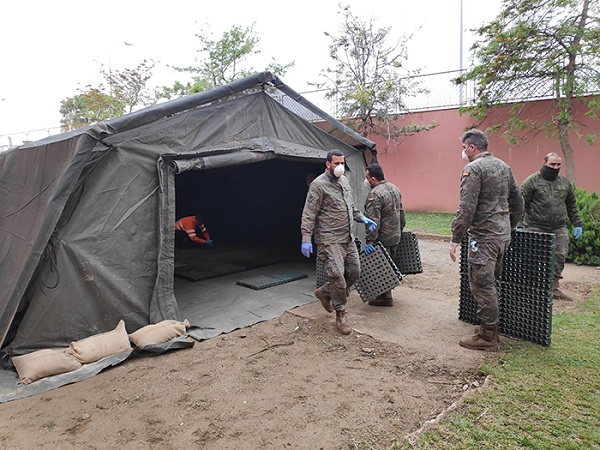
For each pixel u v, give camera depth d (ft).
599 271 21.56
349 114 47.70
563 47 31.91
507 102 36.35
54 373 10.78
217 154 15.08
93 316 12.53
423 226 37.27
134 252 13.37
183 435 8.21
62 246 12.07
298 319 14.88
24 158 13.79
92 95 57.82
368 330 13.57
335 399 9.45
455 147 43.37
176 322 13.34
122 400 9.62
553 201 16.38
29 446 8.01
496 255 11.57
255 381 10.39
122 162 13.23
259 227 34.32
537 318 12.09
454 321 14.37
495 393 9.34
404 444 7.63
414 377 10.43
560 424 8.10
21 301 12.03
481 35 35.55
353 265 13.88
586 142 35.06
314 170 28.58
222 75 55.31
